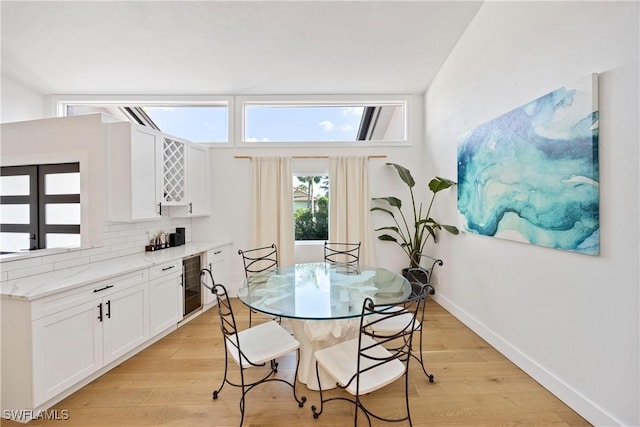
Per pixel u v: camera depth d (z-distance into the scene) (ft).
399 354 4.94
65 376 6.03
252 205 12.82
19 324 5.49
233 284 13.16
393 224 13.17
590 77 5.19
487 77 8.34
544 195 6.23
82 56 9.95
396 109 13.56
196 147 12.10
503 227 7.56
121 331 7.39
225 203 13.12
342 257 12.76
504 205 7.49
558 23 5.99
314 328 6.07
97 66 10.52
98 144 8.75
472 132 8.93
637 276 4.66
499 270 8.02
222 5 8.12
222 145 13.01
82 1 7.79
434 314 10.68
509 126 7.27
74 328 6.23
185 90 12.38
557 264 6.13
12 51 9.43
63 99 12.22
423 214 13.06
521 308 7.20
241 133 13.00
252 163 12.88
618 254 4.91
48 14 8.12
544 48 6.34
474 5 8.47
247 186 13.10
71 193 9.09
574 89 5.50
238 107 12.93
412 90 12.76
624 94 4.78
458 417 5.62
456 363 7.45
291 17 8.61
